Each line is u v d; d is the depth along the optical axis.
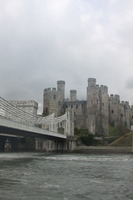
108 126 184.50
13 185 27.94
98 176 36.06
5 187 26.77
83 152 126.75
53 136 109.56
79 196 23.77
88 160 68.31
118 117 199.62
